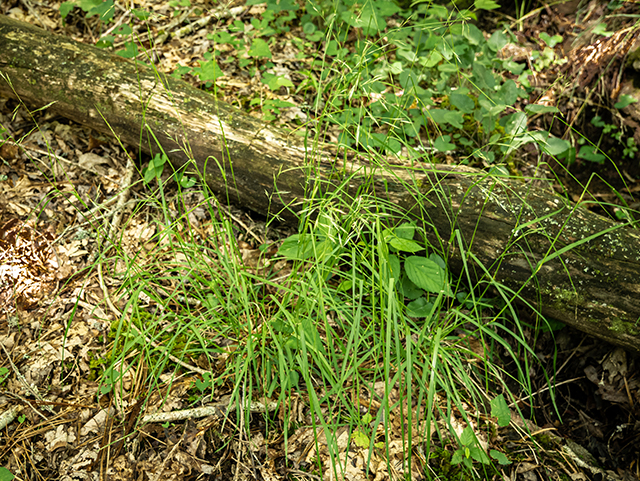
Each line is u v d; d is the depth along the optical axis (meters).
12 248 0.90
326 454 0.74
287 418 0.69
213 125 0.95
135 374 0.78
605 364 0.88
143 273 0.76
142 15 0.99
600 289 0.78
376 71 1.09
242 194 0.95
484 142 1.09
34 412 0.74
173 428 0.74
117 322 0.83
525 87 1.21
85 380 0.78
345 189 0.88
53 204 0.96
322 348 0.73
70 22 1.26
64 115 1.04
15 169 0.98
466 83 1.17
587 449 0.84
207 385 0.76
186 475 0.71
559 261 0.80
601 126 1.16
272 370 0.79
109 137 1.06
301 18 1.32
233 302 0.82
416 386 0.81
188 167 0.99
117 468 0.71
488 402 0.83
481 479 0.74
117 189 1.00
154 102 0.97
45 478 0.70
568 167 1.16
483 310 0.91
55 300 0.85
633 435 0.84
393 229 0.79
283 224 0.99
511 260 0.82
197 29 1.30
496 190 0.85
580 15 1.30
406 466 0.73
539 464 0.77
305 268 0.83
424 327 0.70
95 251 0.92
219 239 0.95
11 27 1.06
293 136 0.96
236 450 0.73
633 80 1.12
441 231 0.85
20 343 0.81
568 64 1.22
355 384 0.79
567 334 0.91
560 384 0.89
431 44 1.08
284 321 0.74
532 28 1.33
